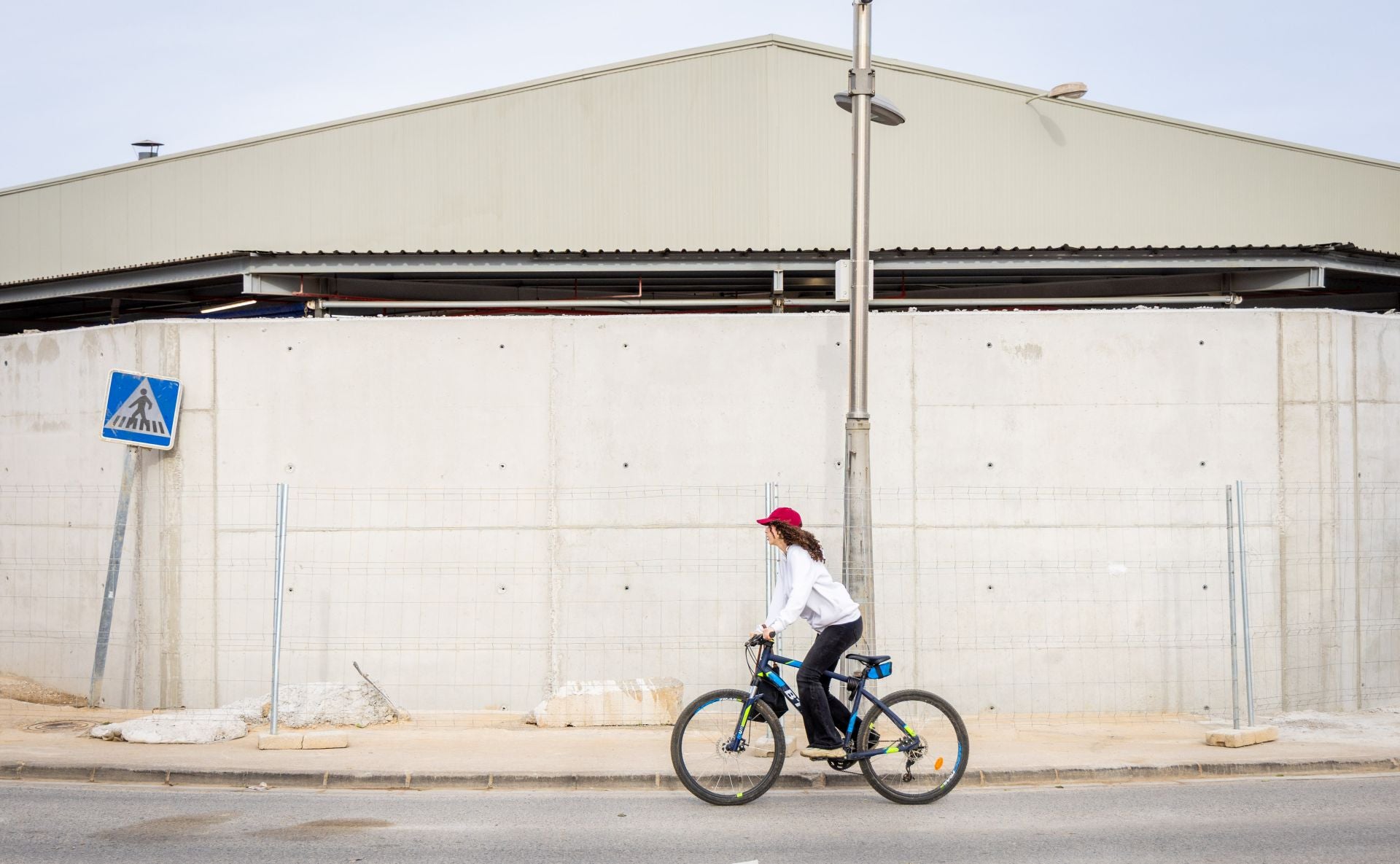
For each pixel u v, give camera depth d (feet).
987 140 54.95
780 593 25.35
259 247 59.57
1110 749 30.27
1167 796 25.81
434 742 31.22
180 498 36.91
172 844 21.61
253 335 37.01
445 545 36.52
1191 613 36.24
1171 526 36.32
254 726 33.12
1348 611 37.42
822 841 21.97
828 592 24.95
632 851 21.30
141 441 35.70
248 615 36.63
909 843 21.84
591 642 36.32
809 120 53.62
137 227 63.21
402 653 36.45
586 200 55.01
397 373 36.81
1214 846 21.54
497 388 36.68
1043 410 36.37
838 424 36.29
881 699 25.27
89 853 20.86
